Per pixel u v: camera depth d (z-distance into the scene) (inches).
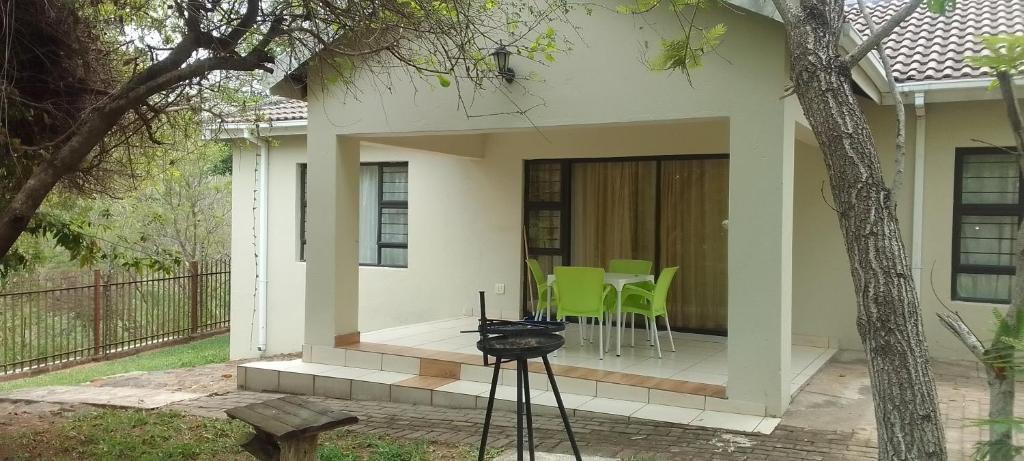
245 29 216.8
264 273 474.6
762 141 243.1
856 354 340.2
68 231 272.8
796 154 355.3
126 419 267.4
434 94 303.1
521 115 285.0
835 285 348.5
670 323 386.3
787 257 247.6
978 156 328.8
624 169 395.9
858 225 120.6
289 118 440.1
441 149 383.9
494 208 422.6
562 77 276.2
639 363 300.8
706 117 252.2
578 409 254.8
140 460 217.9
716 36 210.1
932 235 333.7
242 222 482.3
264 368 318.7
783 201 241.1
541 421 252.1
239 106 303.7
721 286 374.0
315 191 328.8
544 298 350.3
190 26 215.6
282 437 157.9
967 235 332.5
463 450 222.1
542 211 414.9
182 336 535.2
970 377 300.5
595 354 319.3
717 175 373.4
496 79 288.2
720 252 374.3
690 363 301.0
